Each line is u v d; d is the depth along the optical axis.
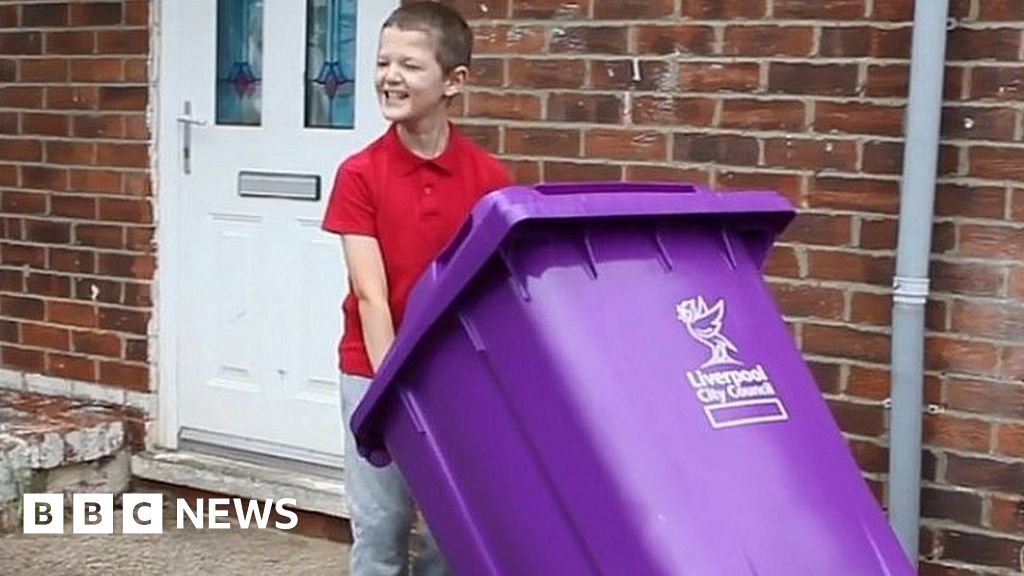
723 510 2.57
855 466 2.82
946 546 4.00
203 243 5.43
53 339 5.75
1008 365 3.87
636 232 2.81
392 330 3.35
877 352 4.04
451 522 2.86
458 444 2.82
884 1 3.94
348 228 3.35
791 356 2.88
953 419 3.96
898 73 3.94
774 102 4.12
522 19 4.49
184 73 5.39
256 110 5.28
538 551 2.68
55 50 5.60
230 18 5.30
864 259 4.03
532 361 2.66
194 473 5.34
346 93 5.08
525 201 2.65
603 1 4.35
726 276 2.89
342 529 5.06
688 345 2.73
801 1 4.06
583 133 4.41
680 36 4.24
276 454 5.34
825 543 2.63
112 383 5.62
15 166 5.76
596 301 2.70
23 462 5.16
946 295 3.93
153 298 5.51
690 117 4.25
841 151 4.04
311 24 5.14
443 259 2.83
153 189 5.46
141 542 5.08
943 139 3.89
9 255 5.82
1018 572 3.91
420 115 3.32
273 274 5.29
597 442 2.58
